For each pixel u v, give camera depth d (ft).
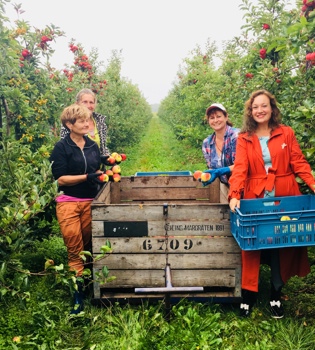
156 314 10.89
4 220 9.10
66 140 12.20
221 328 10.66
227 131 13.32
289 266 10.91
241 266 11.34
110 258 11.44
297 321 10.87
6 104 18.08
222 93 31.42
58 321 11.07
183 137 55.83
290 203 10.96
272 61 18.39
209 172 12.03
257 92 10.78
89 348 9.82
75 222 12.03
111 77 50.83
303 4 11.62
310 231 9.64
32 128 19.39
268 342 10.06
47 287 13.30
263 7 18.69
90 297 12.06
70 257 12.19
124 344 9.82
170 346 9.78
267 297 12.30
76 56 33.60
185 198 16.29
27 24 20.63
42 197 9.77
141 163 41.88
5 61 15.58
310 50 13.69
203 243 11.32
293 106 14.37
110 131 43.73
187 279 11.45
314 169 11.91
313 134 11.25
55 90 22.25
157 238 11.32
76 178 11.85
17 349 9.59
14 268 9.97
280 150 10.77
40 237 15.56
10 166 13.23
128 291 12.09
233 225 10.76
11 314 11.67
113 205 11.25
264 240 9.53
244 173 10.76
